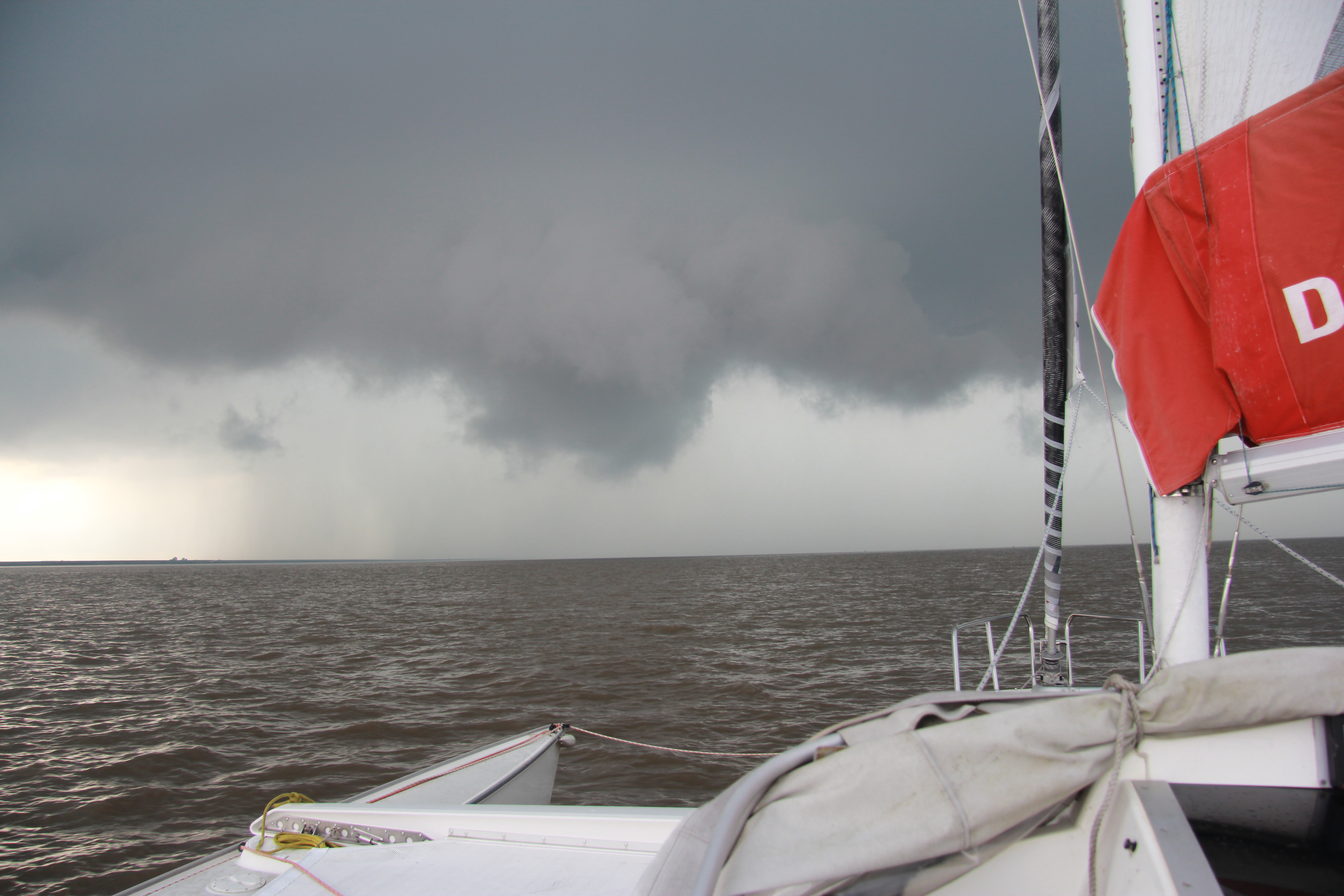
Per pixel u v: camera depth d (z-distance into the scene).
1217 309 2.53
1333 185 2.29
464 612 43.38
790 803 1.79
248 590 83.31
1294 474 2.38
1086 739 1.85
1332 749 1.88
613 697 16.27
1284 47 2.72
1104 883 1.81
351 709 15.62
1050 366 3.89
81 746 13.20
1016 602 35.00
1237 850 1.69
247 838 3.81
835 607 39.16
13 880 7.95
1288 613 23.94
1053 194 3.83
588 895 2.94
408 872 3.21
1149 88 2.88
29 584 110.56
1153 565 2.79
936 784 1.74
